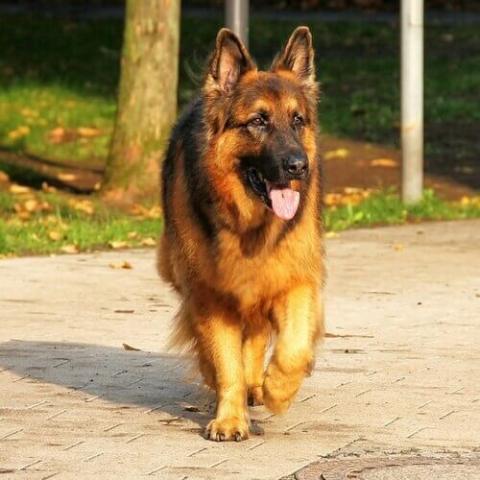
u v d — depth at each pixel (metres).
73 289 15.11
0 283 15.44
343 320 13.45
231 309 9.48
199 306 9.49
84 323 13.26
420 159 22.02
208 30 36.91
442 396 10.34
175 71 22.12
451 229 20.14
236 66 9.57
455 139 28.50
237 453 8.73
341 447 8.89
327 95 32.12
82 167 26.02
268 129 9.35
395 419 9.64
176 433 9.27
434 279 15.89
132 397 10.35
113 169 22.12
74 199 21.89
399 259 17.36
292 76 9.84
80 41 36.50
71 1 42.97
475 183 24.80
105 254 17.72
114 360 11.64
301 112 9.55
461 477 8.15
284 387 9.27
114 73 33.91
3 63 34.28
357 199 22.44
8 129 28.69
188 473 8.23
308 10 42.69
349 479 8.09
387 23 40.25
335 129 28.84
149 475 8.18
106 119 29.92
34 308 14.00
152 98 21.89
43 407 9.98
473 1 44.22
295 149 9.20
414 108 21.83
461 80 33.53
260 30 37.94
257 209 9.30
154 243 18.55
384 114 30.25
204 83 9.60
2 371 11.19
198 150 9.52
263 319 9.71
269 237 9.30
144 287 15.30
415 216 21.44
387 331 12.91
